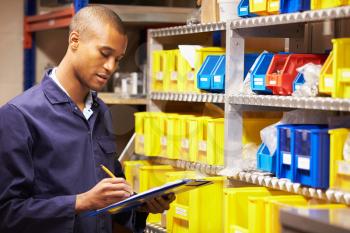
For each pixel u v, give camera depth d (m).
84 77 2.90
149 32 4.22
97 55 2.85
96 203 2.78
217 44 4.31
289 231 1.94
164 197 3.05
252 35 3.38
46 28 5.35
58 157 2.91
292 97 2.85
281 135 2.93
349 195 2.54
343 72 2.62
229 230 3.15
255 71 3.18
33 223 2.81
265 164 3.10
